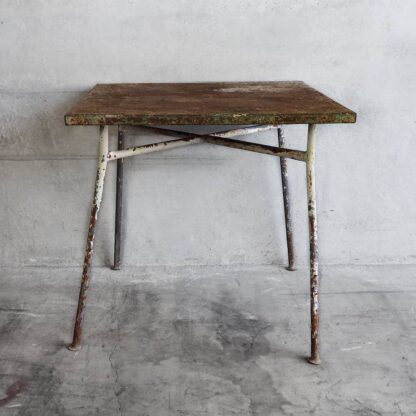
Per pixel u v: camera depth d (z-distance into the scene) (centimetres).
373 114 202
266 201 212
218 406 141
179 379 152
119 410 140
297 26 192
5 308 187
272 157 207
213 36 192
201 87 181
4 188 209
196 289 200
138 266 216
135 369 156
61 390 147
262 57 195
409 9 191
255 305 190
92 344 167
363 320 181
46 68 195
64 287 201
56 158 205
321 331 175
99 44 192
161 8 189
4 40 191
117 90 175
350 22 192
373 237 216
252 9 190
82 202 211
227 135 187
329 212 213
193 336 172
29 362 159
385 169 209
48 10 188
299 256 217
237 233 215
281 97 160
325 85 199
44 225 213
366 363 159
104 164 153
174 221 213
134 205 211
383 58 195
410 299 194
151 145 165
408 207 213
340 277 209
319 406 142
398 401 144
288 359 161
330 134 204
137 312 185
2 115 200
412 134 204
